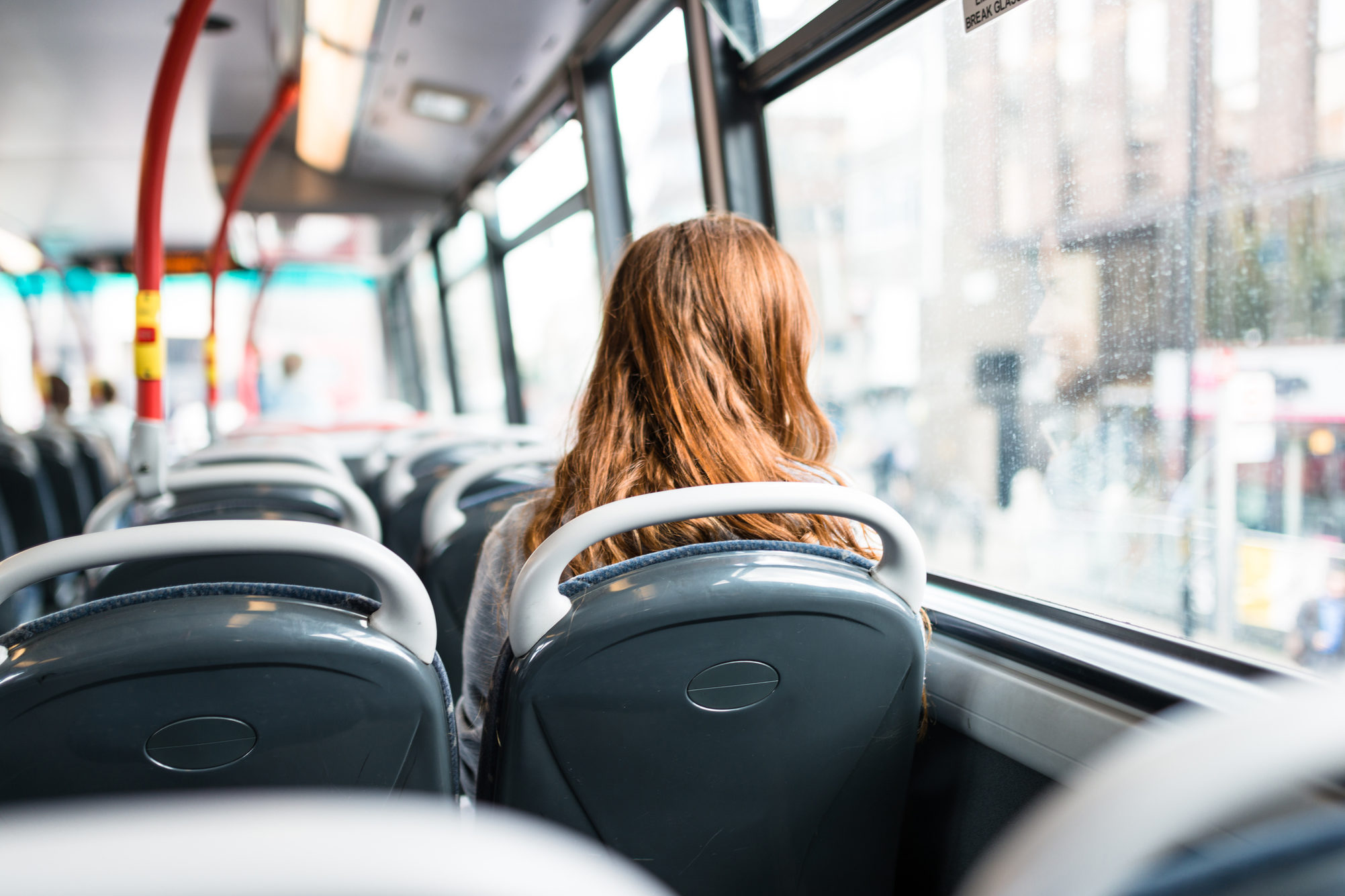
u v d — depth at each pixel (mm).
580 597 665
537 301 3996
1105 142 1337
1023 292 1521
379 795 692
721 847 768
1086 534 1412
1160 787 251
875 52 1743
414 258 6691
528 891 218
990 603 1258
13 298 8570
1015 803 1040
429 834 221
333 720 650
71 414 6363
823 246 2002
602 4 2572
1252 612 1162
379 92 3730
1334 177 1078
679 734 704
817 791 774
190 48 1787
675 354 908
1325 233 1091
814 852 806
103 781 612
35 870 190
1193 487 1236
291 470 1447
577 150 3107
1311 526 1113
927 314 1744
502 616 905
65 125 4828
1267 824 488
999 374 1580
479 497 1539
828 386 2035
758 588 671
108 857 196
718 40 2078
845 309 1964
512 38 2973
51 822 214
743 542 713
